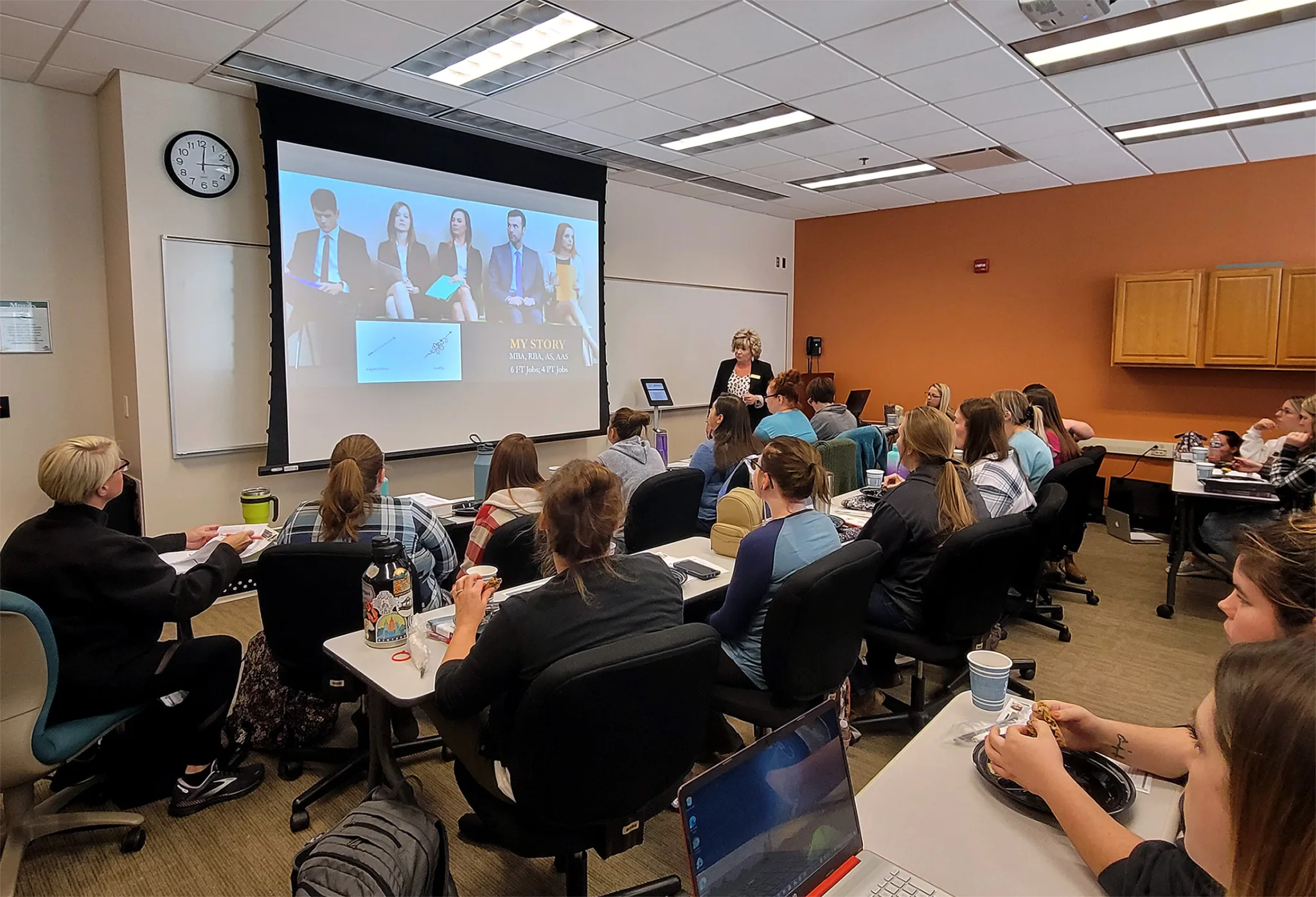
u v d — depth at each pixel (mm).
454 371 4879
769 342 7828
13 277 3688
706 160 5434
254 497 2938
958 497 2518
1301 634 904
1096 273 6086
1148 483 5766
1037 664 3311
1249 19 3082
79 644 1949
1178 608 4039
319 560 2031
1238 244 5453
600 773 1399
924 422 2590
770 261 7727
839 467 4105
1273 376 5344
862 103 4141
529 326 5285
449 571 2520
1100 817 1002
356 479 2262
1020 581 3006
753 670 2057
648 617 1535
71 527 1938
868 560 1942
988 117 4379
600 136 4832
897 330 7281
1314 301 4926
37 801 2258
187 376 3918
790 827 960
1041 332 6402
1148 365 5711
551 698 1290
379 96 4059
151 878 1936
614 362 6270
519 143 5020
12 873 1881
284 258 4035
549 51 3436
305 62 3531
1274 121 4414
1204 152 5109
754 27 3156
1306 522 993
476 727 1675
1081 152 5121
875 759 2535
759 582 2012
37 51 3322
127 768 2240
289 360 4102
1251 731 683
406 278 4570
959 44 3326
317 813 2203
